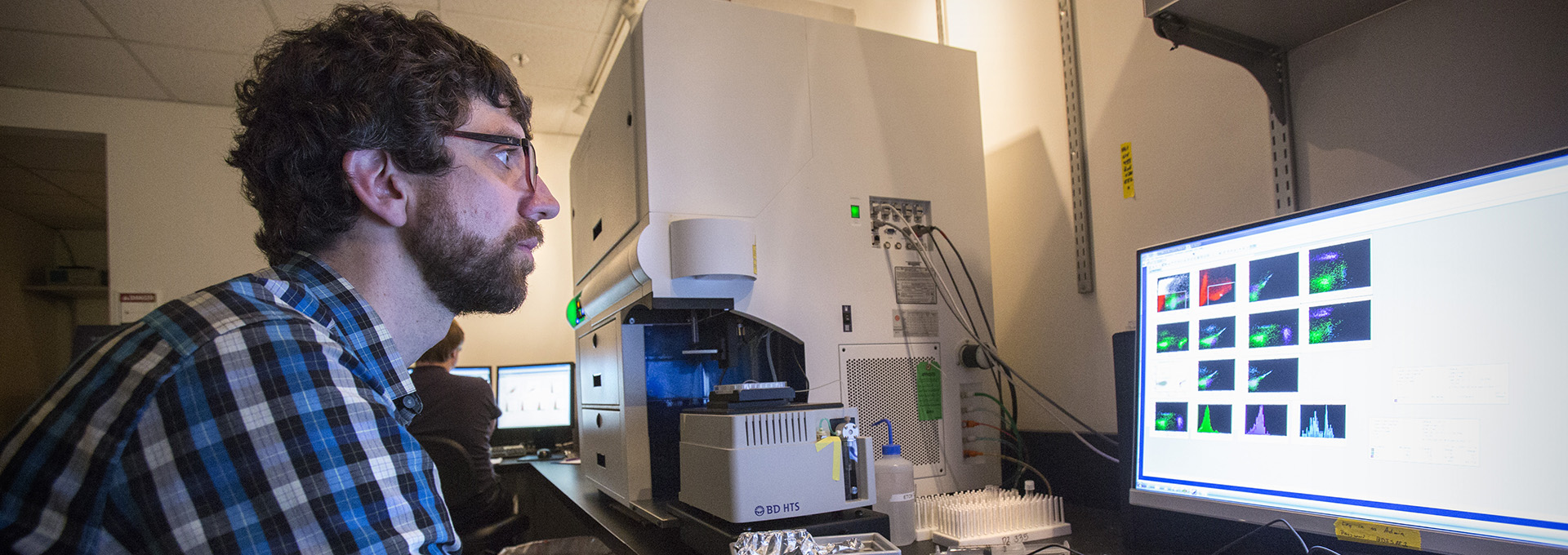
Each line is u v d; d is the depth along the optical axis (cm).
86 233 600
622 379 139
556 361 408
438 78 67
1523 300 64
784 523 106
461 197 69
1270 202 114
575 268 192
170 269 356
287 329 54
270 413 50
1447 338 68
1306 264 81
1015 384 168
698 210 126
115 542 47
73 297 582
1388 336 73
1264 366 84
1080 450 146
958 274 149
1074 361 152
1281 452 81
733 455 102
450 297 70
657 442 140
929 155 149
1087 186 150
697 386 145
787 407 110
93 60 317
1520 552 61
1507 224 65
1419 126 97
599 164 160
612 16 296
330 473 50
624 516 142
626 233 137
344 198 64
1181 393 93
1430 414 69
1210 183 124
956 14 195
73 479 47
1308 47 111
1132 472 99
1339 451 76
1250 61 112
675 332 145
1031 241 165
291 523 48
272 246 70
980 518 115
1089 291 148
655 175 123
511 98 76
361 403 55
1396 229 73
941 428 142
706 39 131
